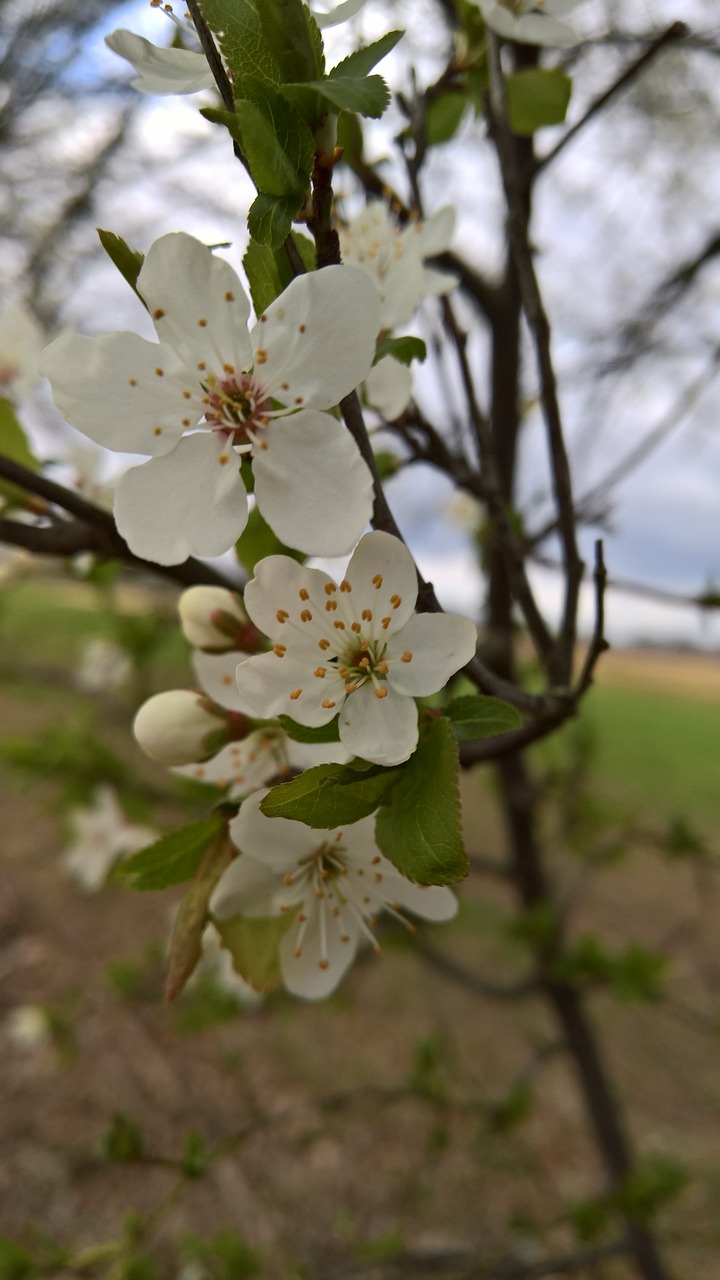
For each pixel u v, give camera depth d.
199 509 0.06
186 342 0.06
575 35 0.09
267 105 0.05
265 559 0.06
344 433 0.06
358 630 0.06
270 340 0.06
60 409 0.06
